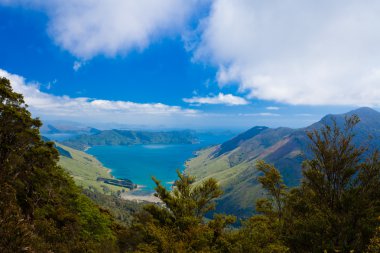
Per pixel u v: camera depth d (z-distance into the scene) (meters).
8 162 44.38
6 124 45.50
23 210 40.72
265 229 25.48
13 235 20.94
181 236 30.41
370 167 22.83
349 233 21.22
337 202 23.19
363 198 22.00
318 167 24.23
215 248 30.16
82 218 46.75
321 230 21.73
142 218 36.59
